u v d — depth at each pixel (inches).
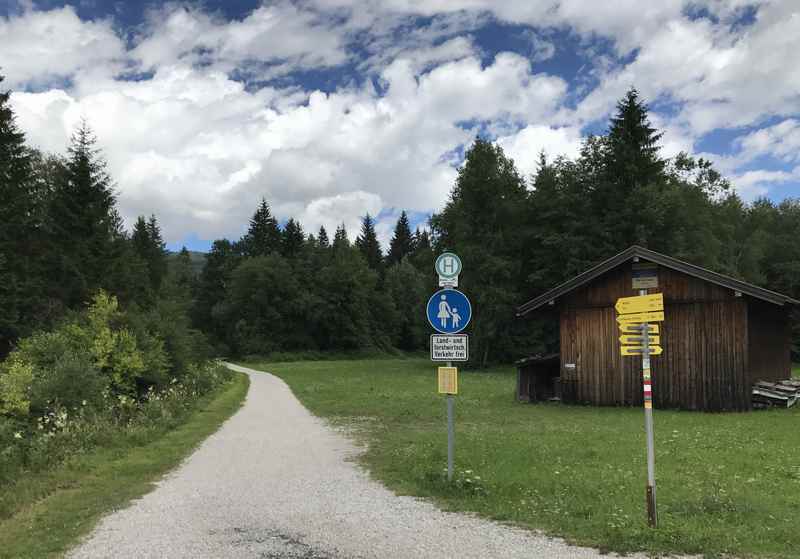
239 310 3912.4
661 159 2066.9
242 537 275.4
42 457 447.8
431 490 356.8
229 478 414.6
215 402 1001.5
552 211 2142.0
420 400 1013.2
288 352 3750.0
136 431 590.2
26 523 309.6
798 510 302.2
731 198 2869.1
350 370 2301.9
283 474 424.2
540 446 507.5
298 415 821.9
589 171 2126.0
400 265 4680.1
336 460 476.7
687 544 247.6
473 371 2134.6
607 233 1953.7
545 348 2266.2
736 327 854.5
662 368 900.0
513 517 295.9
